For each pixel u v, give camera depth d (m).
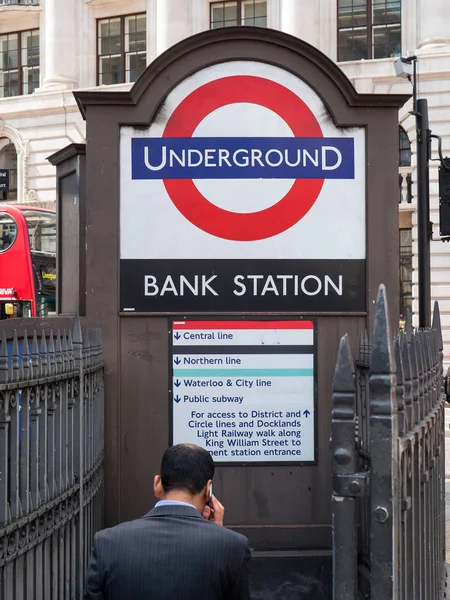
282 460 5.69
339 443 2.39
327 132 5.77
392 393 2.34
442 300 28.64
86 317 5.68
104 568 2.81
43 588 4.04
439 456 4.25
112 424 5.69
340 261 5.75
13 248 20.00
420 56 29.22
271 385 5.71
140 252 5.73
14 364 3.67
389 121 5.78
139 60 34.06
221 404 5.70
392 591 2.31
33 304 19.80
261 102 5.75
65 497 4.33
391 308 5.75
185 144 5.74
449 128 29.11
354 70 30.19
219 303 5.72
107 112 5.73
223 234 5.73
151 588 2.76
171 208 5.74
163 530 2.86
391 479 2.32
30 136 34.94
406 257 30.08
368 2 30.61
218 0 32.09
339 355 2.40
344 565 2.37
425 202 12.97
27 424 3.78
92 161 5.72
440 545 4.47
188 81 5.75
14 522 3.55
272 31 5.69
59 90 34.25
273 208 5.74
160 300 5.71
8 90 36.56
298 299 5.73
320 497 5.70
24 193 34.97
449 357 27.75
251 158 5.75
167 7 32.28
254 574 5.61
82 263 6.50
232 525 5.67
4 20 36.09
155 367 5.71
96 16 34.44
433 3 29.38
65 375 4.36
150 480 5.70
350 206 5.77
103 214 5.72
